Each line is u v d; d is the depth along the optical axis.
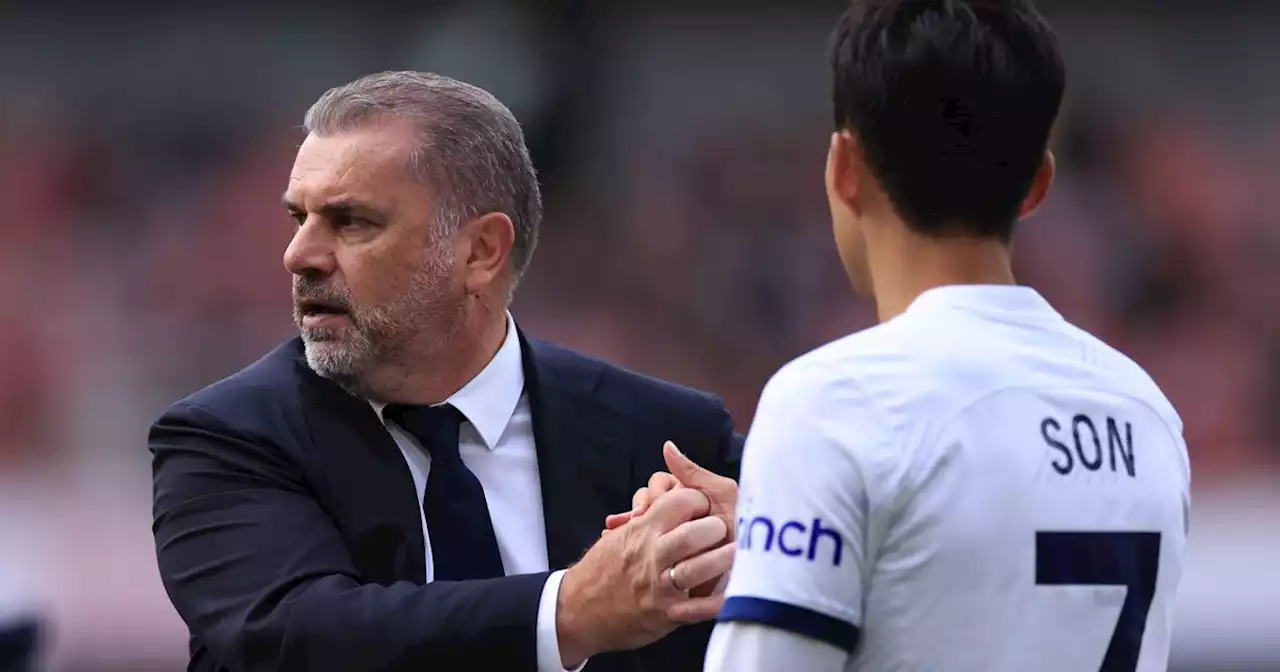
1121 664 5.25
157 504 7.36
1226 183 33.16
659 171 33.09
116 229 31.75
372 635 6.53
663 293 32.38
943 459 5.09
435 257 7.34
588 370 8.15
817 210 33.09
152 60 32.91
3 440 29.19
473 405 7.68
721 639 5.15
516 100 32.41
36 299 30.80
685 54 33.66
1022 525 5.12
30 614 10.90
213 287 31.34
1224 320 32.22
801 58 33.78
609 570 6.44
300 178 7.32
